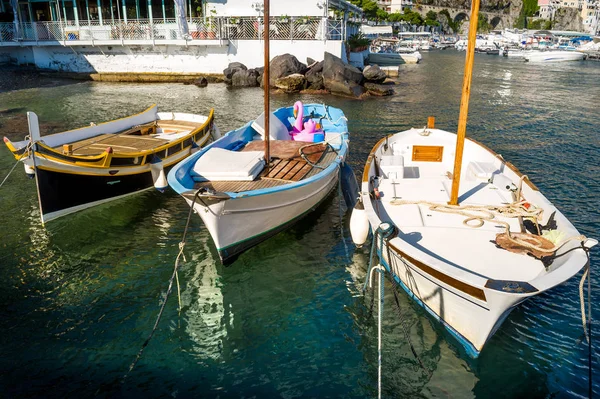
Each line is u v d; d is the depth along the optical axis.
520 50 67.12
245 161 10.28
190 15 32.69
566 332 7.39
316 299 8.34
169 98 26.45
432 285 6.93
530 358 6.90
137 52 32.91
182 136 13.90
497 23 153.25
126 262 9.41
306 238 10.30
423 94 29.03
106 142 13.05
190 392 6.35
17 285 8.58
